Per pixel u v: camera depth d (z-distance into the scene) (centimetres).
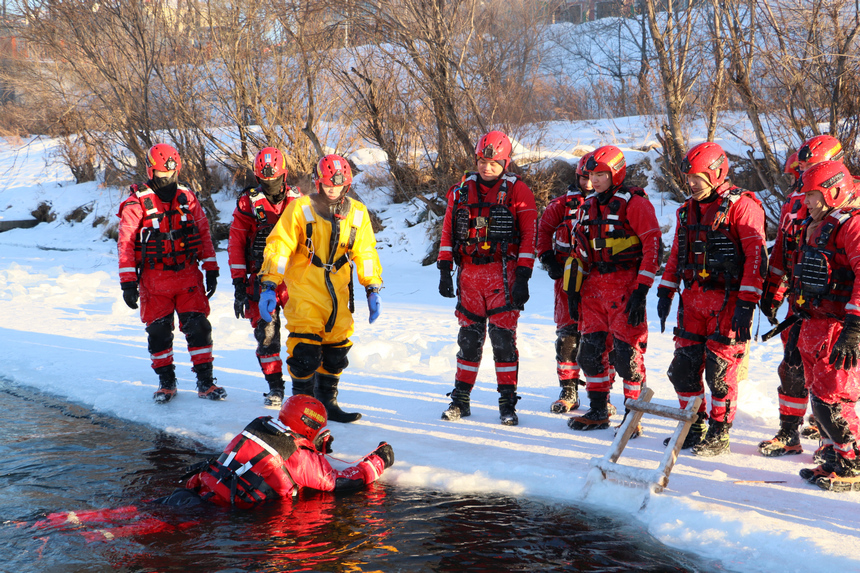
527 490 393
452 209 527
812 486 388
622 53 3048
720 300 435
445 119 1569
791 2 1093
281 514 356
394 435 493
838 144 440
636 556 312
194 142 1984
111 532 331
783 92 1155
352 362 730
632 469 378
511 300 513
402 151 1805
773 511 350
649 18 1340
